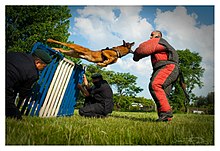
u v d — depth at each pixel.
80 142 2.59
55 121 3.44
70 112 5.76
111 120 4.39
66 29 11.20
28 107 4.23
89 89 5.68
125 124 3.69
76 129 2.93
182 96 18.48
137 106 22.70
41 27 9.89
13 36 9.33
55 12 10.96
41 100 4.34
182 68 19.81
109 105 5.26
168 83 4.52
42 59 3.71
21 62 3.46
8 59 3.43
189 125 3.72
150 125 3.63
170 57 4.58
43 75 4.35
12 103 3.37
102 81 5.43
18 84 3.53
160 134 2.94
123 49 4.85
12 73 3.37
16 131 2.64
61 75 4.76
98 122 3.90
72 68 5.08
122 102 22.59
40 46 4.25
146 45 4.66
